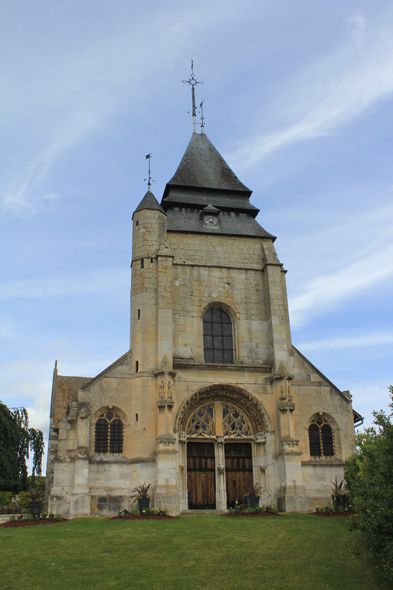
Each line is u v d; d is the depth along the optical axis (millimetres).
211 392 37312
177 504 32031
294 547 24141
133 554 22781
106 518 30234
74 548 23406
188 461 36438
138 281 39000
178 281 40438
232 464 36938
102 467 33812
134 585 19453
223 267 41562
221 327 40594
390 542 19609
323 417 38469
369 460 22344
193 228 42844
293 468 34562
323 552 23547
